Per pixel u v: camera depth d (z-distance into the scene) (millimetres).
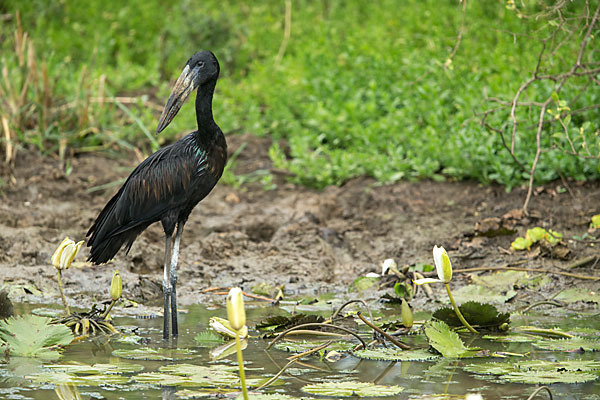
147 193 8633
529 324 8906
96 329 8695
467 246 11500
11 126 14797
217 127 8703
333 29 18453
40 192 13633
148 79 18391
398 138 13930
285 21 20781
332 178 14070
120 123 15656
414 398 6316
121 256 11539
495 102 13312
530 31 14430
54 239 12039
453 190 12984
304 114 15516
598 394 6410
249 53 19703
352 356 7695
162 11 22109
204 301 10234
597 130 12234
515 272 10734
